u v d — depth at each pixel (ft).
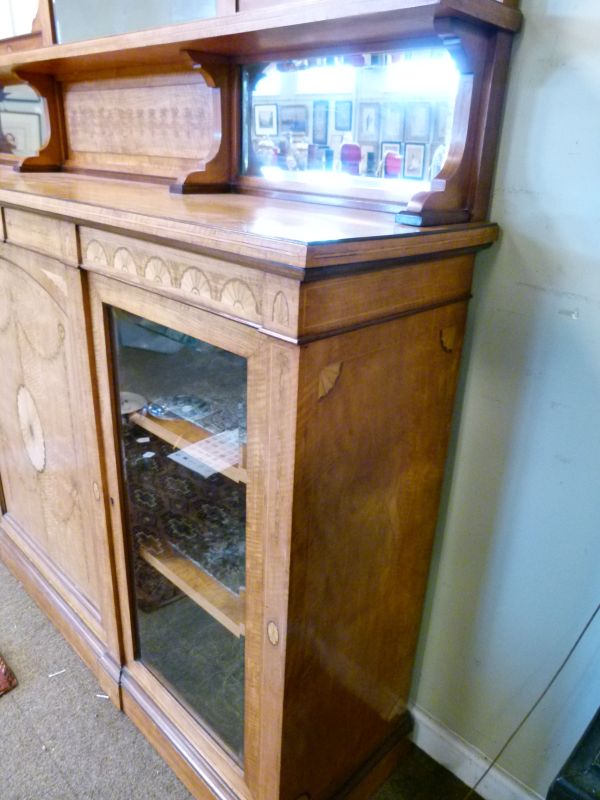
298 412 2.28
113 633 4.24
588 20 2.42
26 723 4.29
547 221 2.75
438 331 2.94
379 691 3.76
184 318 2.67
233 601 3.20
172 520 3.51
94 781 3.92
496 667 3.70
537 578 3.34
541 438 3.09
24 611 5.29
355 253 2.07
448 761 4.11
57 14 4.25
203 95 3.82
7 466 5.26
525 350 3.01
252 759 3.25
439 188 2.60
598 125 2.51
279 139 3.53
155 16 3.63
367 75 3.04
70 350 3.63
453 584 3.75
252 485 2.61
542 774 3.66
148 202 3.02
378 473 2.93
